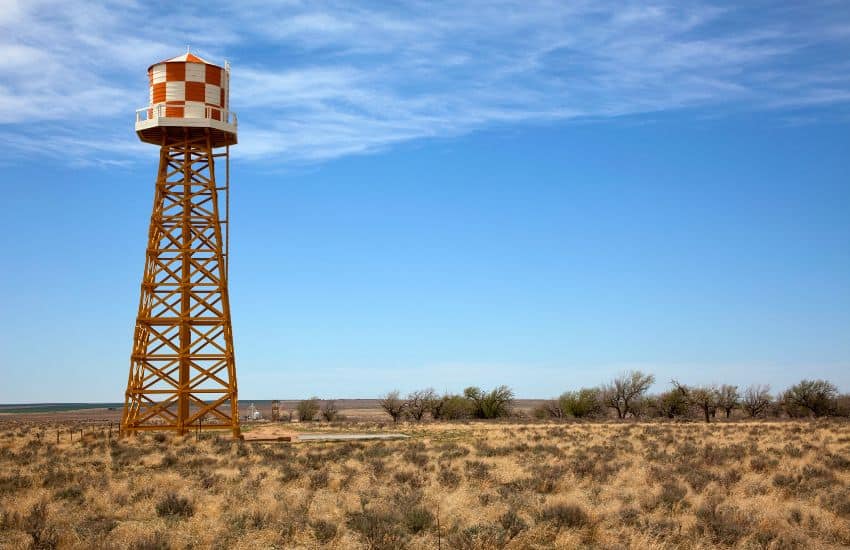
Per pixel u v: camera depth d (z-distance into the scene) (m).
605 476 30.58
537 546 19.00
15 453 42.69
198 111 60.09
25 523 20.86
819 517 22.05
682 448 43.84
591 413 104.56
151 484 29.22
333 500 25.17
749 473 31.83
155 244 59.69
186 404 58.44
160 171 60.22
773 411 100.81
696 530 20.02
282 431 67.56
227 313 59.12
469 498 25.44
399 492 26.09
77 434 63.25
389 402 105.06
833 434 55.38
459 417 105.75
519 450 44.66
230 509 23.61
